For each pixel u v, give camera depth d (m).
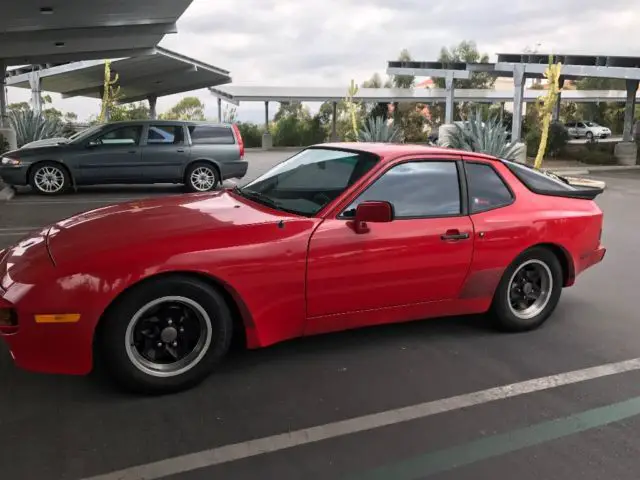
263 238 3.40
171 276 3.18
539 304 4.54
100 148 11.58
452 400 3.33
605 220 9.92
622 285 5.89
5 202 10.50
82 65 25.58
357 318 3.83
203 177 12.36
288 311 3.55
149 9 14.32
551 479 2.61
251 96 33.97
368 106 38.56
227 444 2.83
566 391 3.48
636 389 3.53
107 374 3.55
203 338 3.34
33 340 2.98
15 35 15.70
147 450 2.76
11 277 3.08
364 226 3.67
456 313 4.23
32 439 2.83
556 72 14.62
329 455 2.76
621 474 2.65
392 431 2.98
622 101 43.53
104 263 3.04
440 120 43.12
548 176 4.75
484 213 4.18
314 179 4.09
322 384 3.50
